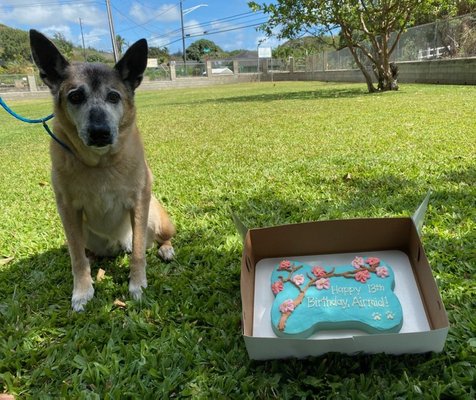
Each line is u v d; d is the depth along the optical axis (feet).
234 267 4.80
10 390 3.18
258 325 3.35
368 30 26.37
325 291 3.43
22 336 3.84
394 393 2.80
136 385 3.13
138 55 4.84
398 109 15.92
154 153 11.37
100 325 3.99
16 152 13.69
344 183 7.30
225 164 9.46
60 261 5.34
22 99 55.42
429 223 5.36
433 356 3.06
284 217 6.11
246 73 71.51
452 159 8.09
